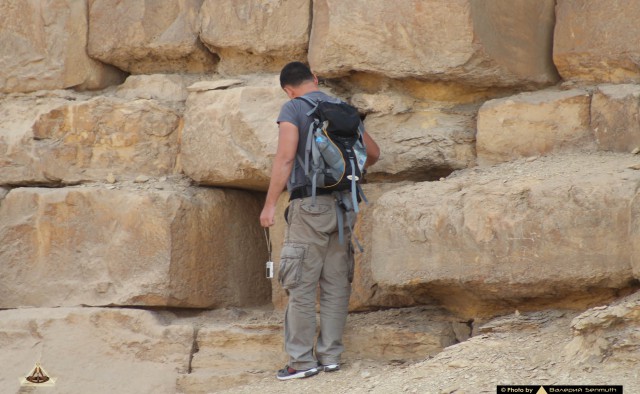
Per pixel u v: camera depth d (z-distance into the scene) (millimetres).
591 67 18016
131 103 20250
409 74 18375
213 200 19891
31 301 19734
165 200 19078
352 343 17625
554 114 17734
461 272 16094
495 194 15945
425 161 18562
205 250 19625
